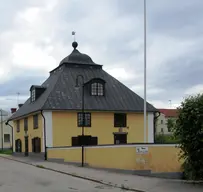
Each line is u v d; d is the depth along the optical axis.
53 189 13.15
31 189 13.18
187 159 13.88
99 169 20.36
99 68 42.16
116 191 12.63
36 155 36.78
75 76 39.59
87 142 35.84
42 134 35.03
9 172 19.97
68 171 19.42
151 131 38.78
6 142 68.31
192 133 13.19
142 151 18.22
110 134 36.94
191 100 13.34
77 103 36.16
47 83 41.59
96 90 38.16
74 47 42.97
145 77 28.27
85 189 13.12
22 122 43.38
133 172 17.88
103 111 36.66
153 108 39.41
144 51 28.30
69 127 35.31
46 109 34.38
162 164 18.27
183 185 12.84
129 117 38.06
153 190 12.21
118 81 41.44
